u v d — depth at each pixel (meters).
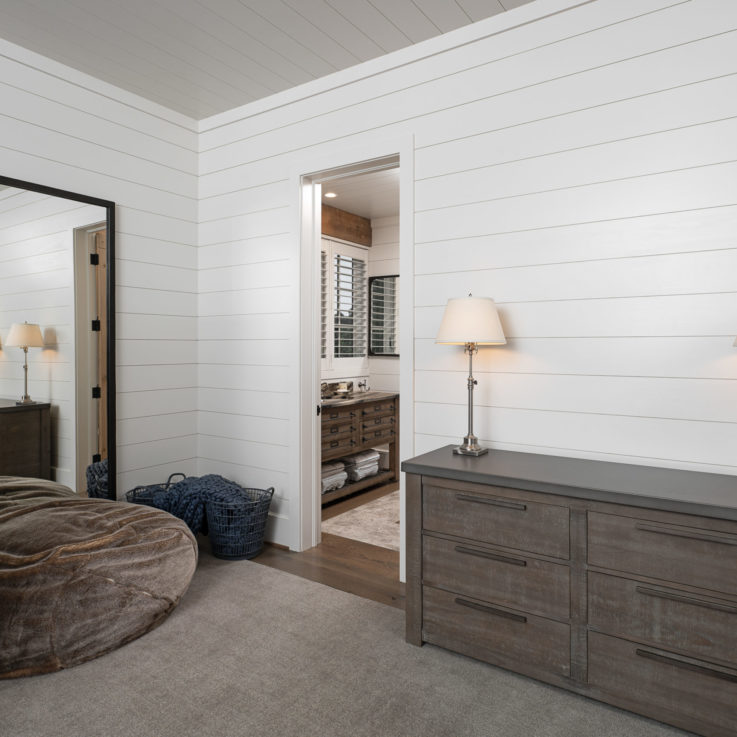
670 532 1.68
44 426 2.81
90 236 3.02
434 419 2.69
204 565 3.00
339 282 5.20
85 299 3.00
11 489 2.64
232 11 2.41
